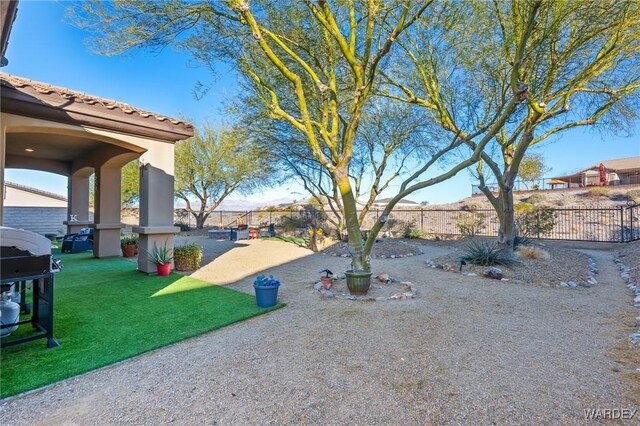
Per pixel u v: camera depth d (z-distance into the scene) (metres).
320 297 5.45
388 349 3.33
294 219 19.52
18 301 4.40
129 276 7.11
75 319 4.25
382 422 2.16
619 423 2.12
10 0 2.63
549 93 6.39
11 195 16.11
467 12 6.31
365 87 5.42
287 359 3.12
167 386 2.63
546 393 2.48
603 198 18.14
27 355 3.16
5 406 2.34
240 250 12.18
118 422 2.17
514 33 5.76
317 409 2.31
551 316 4.42
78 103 5.93
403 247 11.66
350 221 5.67
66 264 8.55
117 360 3.08
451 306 4.91
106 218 9.80
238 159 18.39
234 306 4.89
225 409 2.31
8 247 3.07
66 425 2.14
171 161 7.60
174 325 4.05
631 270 7.21
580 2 4.88
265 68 6.79
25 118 5.44
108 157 9.20
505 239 8.70
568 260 8.34
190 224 23.83
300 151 11.02
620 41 5.43
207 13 5.41
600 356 3.12
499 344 3.45
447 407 2.32
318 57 6.56
